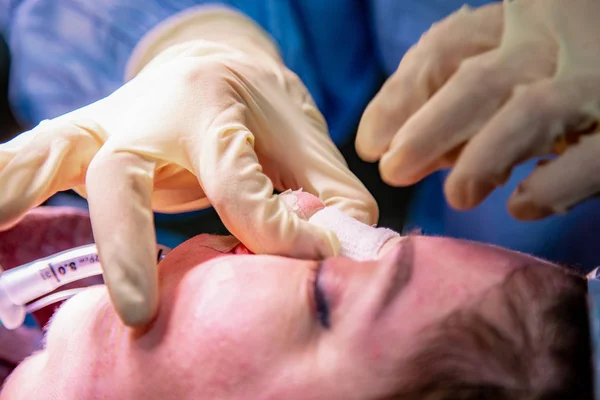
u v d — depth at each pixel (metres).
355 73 1.43
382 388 0.54
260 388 0.56
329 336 0.57
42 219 1.02
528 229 1.24
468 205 0.63
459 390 0.53
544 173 0.58
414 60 0.68
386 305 0.57
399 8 1.24
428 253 0.61
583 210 1.17
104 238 0.63
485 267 0.60
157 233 1.44
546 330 0.56
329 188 0.84
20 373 0.76
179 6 1.16
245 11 1.26
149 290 0.62
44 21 1.17
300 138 0.84
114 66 1.15
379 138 0.70
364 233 0.70
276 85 0.86
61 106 1.18
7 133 1.53
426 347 0.54
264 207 0.66
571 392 0.55
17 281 0.77
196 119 0.72
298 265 0.63
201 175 0.70
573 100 0.57
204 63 0.78
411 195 1.60
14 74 1.26
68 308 0.78
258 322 0.58
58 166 0.71
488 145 0.59
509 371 0.53
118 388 0.62
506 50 0.62
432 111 0.62
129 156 0.68
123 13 1.14
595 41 0.59
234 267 0.64
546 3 0.63
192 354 0.59
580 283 0.62
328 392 0.55
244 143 0.70
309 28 1.33
